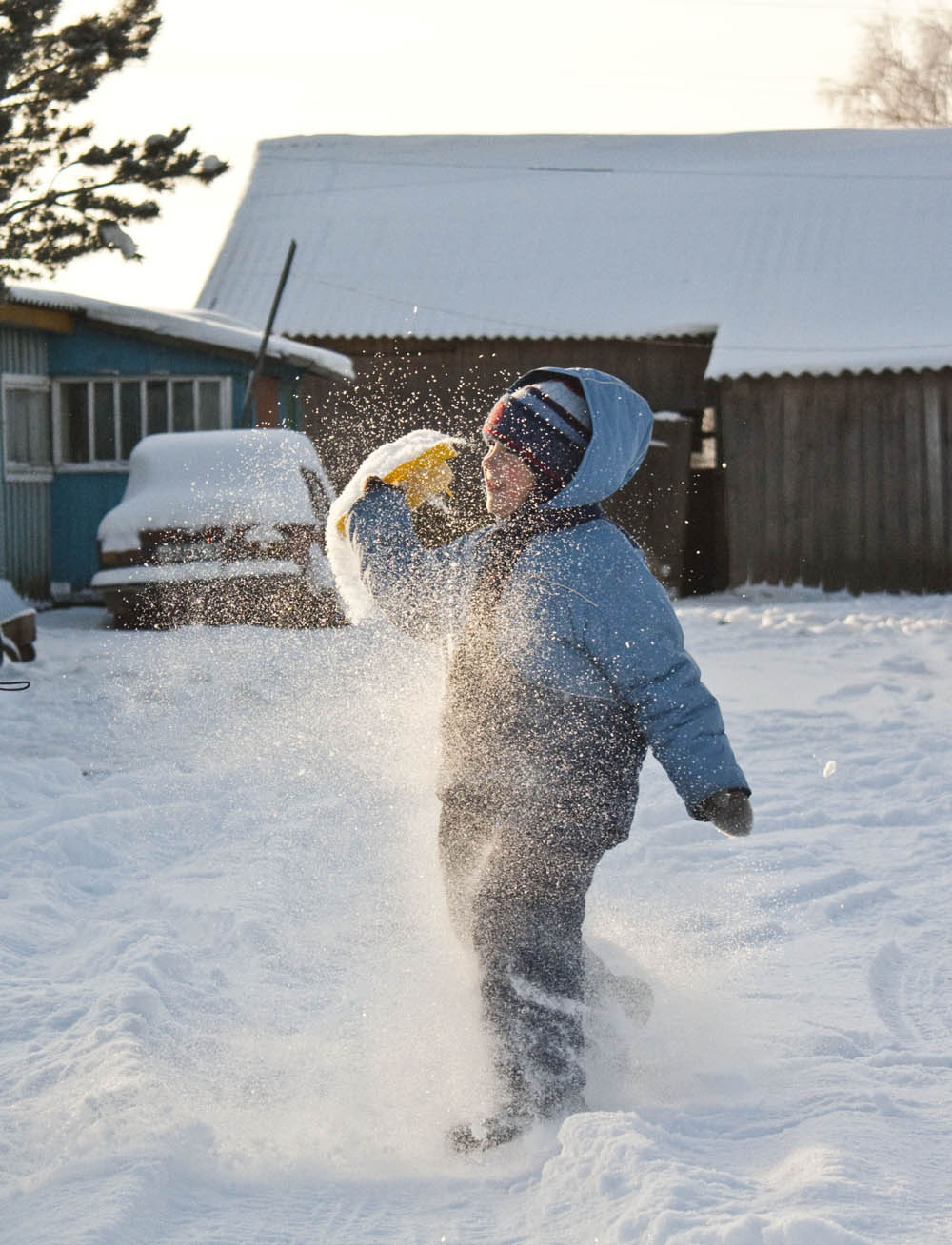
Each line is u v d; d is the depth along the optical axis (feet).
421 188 148.46
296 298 136.26
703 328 118.01
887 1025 18.86
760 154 142.41
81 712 46.06
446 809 16.29
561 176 144.87
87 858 28.32
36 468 89.86
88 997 19.85
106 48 62.18
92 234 63.41
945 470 103.19
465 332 125.80
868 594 104.53
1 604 56.80
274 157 156.76
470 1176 14.28
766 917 23.94
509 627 15.74
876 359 104.06
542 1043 15.24
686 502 108.27
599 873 27.04
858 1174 13.42
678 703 15.47
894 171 133.08
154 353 91.76
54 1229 12.76
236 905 24.08
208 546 71.00
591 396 15.92
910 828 30.60
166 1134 14.84
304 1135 15.31
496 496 16.31
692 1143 14.53
